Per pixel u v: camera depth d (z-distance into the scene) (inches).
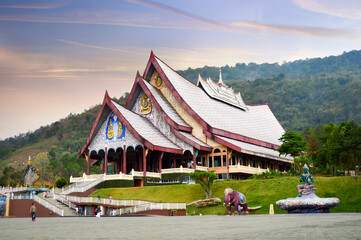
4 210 2050.9
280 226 564.4
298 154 2541.8
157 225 725.3
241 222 743.7
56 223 1003.9
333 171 2544.3
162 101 2920.8
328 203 1157.1
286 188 1787.6
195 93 3051.2
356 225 531.8
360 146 2064.5
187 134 2768.2
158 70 2977.4
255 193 1817.2
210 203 1777.8
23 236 508.1
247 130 3129.9
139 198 2069.4
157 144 2518.5
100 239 421.7
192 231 520.1
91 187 2338.8
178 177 2456.9
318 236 385.1
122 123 2682.1
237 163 2728.8
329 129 2883.9
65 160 6633.9
